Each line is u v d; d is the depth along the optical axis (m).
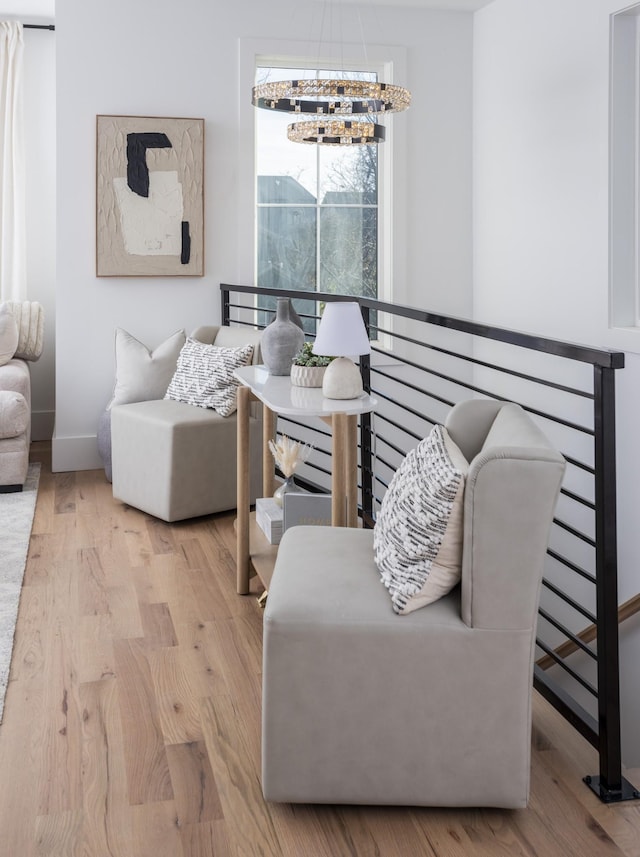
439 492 1.80
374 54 4.94
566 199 4.23
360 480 4.29
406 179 5.06
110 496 4.42
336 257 5.12
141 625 2.85
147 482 3.97
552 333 4.42
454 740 1.83
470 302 5.25
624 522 3.85
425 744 1.84
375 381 5.15
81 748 2.12
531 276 4.58
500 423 2.05
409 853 1.76
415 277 5.15
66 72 4.64
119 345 4.66
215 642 2.72
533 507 1.73
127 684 2.45
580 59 4.05
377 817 1.88
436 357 5.23
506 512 1.74
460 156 5.14
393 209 5.05
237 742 2.16
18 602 3.00
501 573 1.77
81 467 4.92
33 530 3.85
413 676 1.81
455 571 1.84
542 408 4.53
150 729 2.21
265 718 1.84
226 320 4.94
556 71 4.25
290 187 5.02
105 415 4.64
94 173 4.74
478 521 1.75
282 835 1.81
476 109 5.10
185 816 1.87
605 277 3.95
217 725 2.23
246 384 3.08
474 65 5.09
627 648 3.91
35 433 5.76
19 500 4.30
